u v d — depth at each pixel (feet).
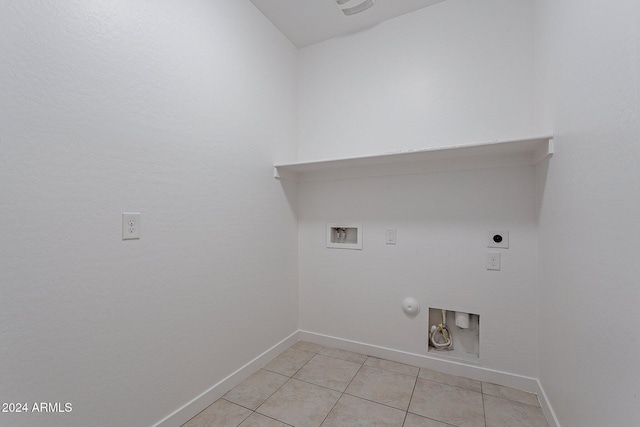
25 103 2.83
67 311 3.15
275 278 6.73
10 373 2.75
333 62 7.23
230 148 5.45
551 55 4.26
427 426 4.38
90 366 3.34
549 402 4.44
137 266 3.85
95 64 3.40
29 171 2.86
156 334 4.09
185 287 4.54
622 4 2.38
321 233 7.38
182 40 4.51
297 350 7.03
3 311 2.70
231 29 5.50
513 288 5.42
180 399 4.43
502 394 5.17
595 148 2.90
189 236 4.60
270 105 6.60
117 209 3.62
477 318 5.94
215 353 5.08
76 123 3.22
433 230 6.11
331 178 7.18
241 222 5.72
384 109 6.61
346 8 6.20
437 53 6.07
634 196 2.23
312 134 7.49
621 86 2.41
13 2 2.76
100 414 3.43
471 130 5.75
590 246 3.02
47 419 2.99
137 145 3.86
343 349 7.06
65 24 3.13
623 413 2.38
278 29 6.91
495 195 5.57
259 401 5.02
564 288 3.80
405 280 6.38
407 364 6.31
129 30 3.77
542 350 4.88
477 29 5.71
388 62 6.57
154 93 4.09
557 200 4.07
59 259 3.08
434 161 6.03
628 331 2.31
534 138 4.31
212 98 5.06
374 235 6.72
